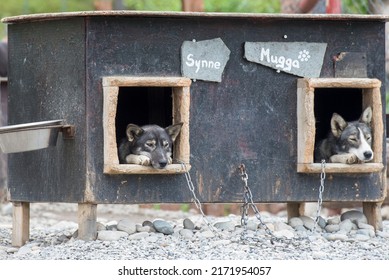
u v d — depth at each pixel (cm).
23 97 1533
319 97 1703
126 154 1471
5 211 2184
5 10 3725
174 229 1516
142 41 1431
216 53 1461
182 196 1448
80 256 1309
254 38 1477
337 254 1341
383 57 1543
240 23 1473
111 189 1413
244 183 1474
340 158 1517
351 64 1523
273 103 1488
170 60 1443
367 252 1362
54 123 1423
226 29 1466
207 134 1461
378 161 1525
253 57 1474
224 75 1467
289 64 1491
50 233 1675
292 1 2303
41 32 1488
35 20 1491
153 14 1413
